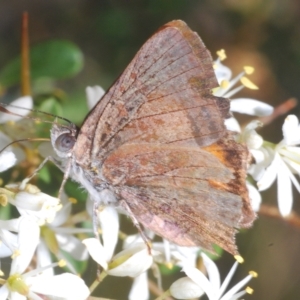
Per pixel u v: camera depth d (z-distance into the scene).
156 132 0.21
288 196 0.22
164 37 0.21
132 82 0.21
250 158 0.21
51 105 0.23
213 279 0.21
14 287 0.21
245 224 0.21
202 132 0.21
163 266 0.23
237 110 0.22
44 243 0.22
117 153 0.21
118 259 0.21
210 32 0.27
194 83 0.21
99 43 0.27
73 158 0.21
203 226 0.22
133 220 0.22
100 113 0.21
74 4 0.27
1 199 0.21
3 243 0.21
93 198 0.21
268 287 0.25
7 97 0.24
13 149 0.22
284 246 0.25
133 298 0.22
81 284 0.21
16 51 0.27
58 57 0.23
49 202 0.21
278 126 0.26
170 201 0.22
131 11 0.27
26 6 0.28
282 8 0.28
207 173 0.21
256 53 0.27
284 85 0.27
